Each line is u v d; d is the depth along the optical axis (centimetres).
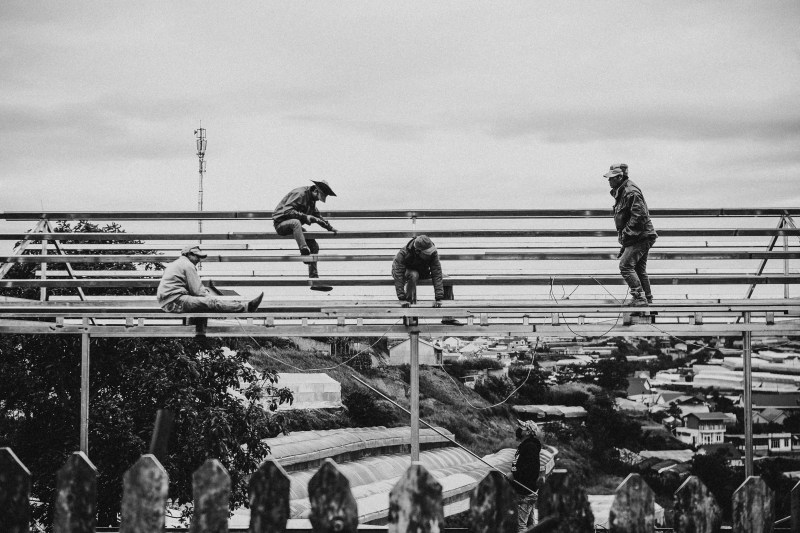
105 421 1427
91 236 1231
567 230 1292
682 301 1093
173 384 1477
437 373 4450
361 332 1077
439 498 361
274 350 3606
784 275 1195
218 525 369
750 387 1088
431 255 1085
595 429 4650
